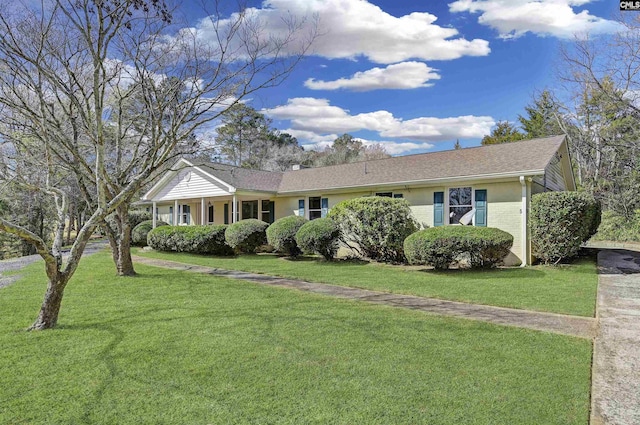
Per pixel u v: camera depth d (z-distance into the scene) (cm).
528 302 674
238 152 3662
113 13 667
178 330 515
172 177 1919
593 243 1903
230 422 292
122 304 668
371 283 872
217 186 1702
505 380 358
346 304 663
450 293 755
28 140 932
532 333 497
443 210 1281
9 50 641
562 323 549
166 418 298
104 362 407
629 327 529
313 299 706
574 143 2630
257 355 423
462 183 1241
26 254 2161
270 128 4406
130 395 335
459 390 338
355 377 367
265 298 714
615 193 2294
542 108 3269
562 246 1027
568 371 377
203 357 418
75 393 340
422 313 602
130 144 1182
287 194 1698
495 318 575
